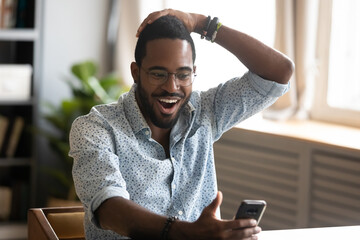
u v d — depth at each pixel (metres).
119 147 1.88
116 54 4.80
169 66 1.77
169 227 1.53
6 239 4.52
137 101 1.94
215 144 4.14
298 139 3.56
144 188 1.90
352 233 2.01
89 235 1.91
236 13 4.23
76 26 4.84
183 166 1.99
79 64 4.51
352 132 3.71
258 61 2.02
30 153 4.60
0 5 4.46
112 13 4.93
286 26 3.88
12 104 4.58
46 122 4.77
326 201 3.54
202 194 2.06
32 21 4.50
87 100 4.49
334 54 3.99
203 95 2.12
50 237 1.86
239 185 4.03
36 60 4.48
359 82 3.89
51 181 4.85
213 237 1.48
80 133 1.82
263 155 3.82
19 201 4.61
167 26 1.78
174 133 1.96
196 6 4.38
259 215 1.53
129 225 1.57
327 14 3.97
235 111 2.09
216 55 4.34
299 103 4.05
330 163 3.47
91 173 1.74
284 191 3.76
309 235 1.98
